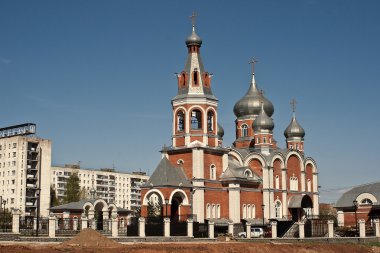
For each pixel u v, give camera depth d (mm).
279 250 60594
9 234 63062
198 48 96562
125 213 119125
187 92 93688
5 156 149500
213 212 91250
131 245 55406
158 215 88812
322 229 85625
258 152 104938
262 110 111375
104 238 57656
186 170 91000
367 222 100750
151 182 87062
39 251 47531
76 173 161250
